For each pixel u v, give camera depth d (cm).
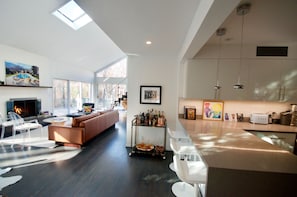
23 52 504
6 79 456
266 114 299
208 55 283
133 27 218
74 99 805
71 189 215
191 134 202
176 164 145
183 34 237
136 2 158
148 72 367
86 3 161
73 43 569
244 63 276
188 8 166
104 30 229
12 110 468
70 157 315
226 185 104
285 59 269
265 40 256
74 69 784
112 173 259
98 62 881
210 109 321
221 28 210
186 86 290
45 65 594
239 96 279
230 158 122
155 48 315
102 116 469
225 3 114
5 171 255
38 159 301
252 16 175
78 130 361
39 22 399
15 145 368
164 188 224
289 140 251
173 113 364
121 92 1018
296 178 98
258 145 158
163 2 157
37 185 221
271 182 100
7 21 361
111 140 431
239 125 275
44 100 597
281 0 143
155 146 358
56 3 355
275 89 272
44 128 518
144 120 348
